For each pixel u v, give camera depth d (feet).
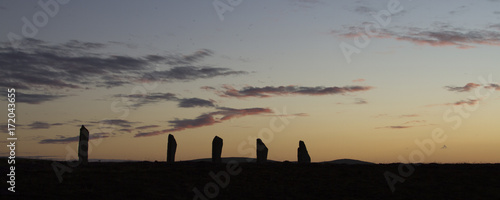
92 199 80.59
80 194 82.79
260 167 107.65
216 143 123.44
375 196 85.66
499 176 95.96
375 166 108.68
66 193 82.89
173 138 123.65
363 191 88.43
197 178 96.02
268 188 89.86
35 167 102.32
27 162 106.93
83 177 93.66
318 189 89.45
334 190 88.99
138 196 83.46
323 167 108.27
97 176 94.99
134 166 108.17
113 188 87.20
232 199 83.56
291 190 88.84
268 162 120.37
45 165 105.29
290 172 102.06
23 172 95.91
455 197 84.48
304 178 97.19
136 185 89.56
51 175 94.17
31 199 79.00
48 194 81.92
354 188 90.17
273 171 102.94
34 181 88.99
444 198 84.07
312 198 84.33
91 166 107.45
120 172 99.04
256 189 89.25
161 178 95.20
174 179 94.73
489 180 93.35
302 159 124.47
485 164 110.52
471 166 107.14
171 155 122.21
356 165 110.83
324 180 95.61
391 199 83.92
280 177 97.76
